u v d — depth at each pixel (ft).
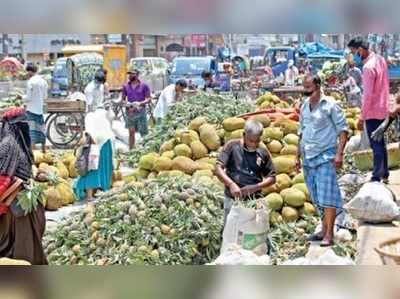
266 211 18.52
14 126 18.67
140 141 38.29
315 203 20.34
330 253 14.87
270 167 20.02
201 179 23.35
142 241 18.98
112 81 67.15
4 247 18.61
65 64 67.72
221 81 70.79
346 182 25.63
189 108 34.50
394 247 11.55
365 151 27.99
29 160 19.01
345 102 48.42
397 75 38.96
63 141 48.73
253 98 56.75
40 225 19.08
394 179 26.05
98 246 19.39
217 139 28.12
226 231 18.42
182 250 18.94
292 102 50.03
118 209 20.13
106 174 29.84
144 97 41.93
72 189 30.04
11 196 18.34
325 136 20.04
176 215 19.69
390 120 24.35
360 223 18.92
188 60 78.28
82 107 48.62
